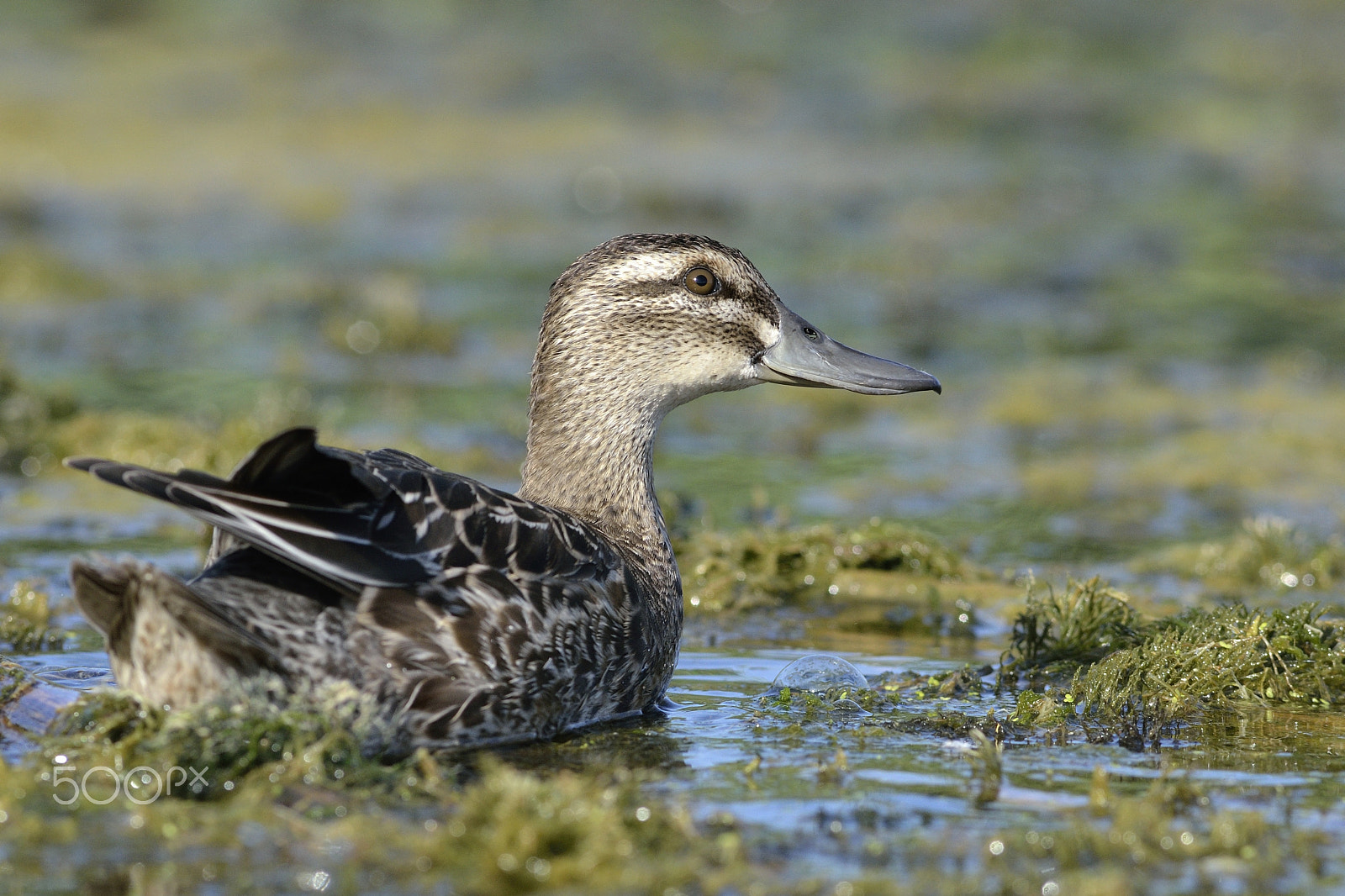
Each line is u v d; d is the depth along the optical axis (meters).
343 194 27.09
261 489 6.84
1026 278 23.61
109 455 14.17
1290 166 31.19
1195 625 9.35
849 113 34.22
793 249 24.45
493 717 7.57
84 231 24.09
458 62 36.53
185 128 30.36
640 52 38.41
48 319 19.75
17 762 7.19
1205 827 6.71
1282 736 8.16
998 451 16.17
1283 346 20.53
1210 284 23.61
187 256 23.27
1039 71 37.78
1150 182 29.98
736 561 11.71
